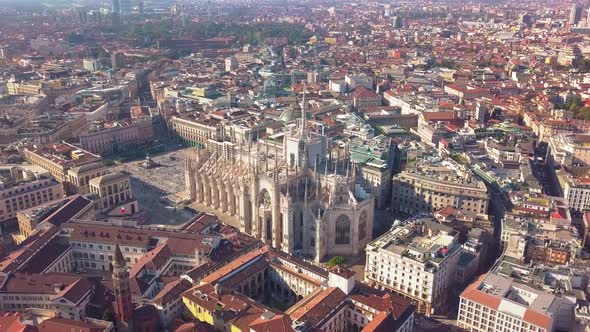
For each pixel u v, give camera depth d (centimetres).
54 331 18488
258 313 19838
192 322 19512
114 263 18950
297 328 18875
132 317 19850
